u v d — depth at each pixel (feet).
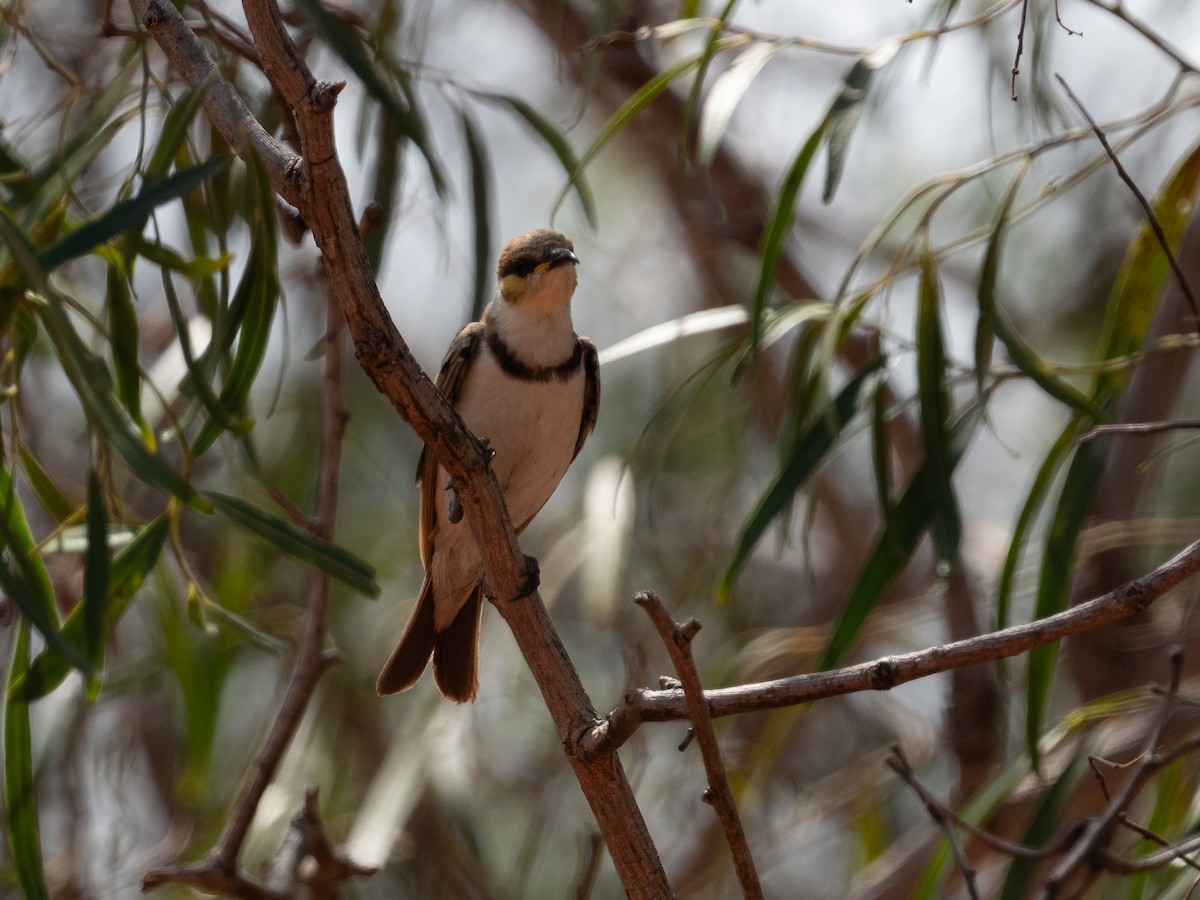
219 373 29.50
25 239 19.03
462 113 28.99
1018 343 25.71
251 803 24.84
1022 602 42.34
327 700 39.91
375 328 18.25
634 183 54.03
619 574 36.24
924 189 26.94
